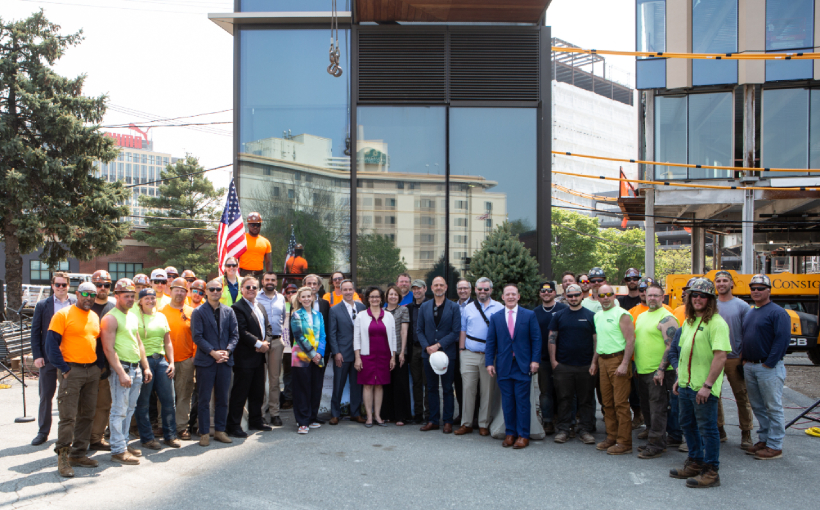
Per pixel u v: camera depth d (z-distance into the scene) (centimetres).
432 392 784
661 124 2181
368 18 1160
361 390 830
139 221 6106
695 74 2102
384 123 1169
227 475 576
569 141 11031
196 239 4825
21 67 2647
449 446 700
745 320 677
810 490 547
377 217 1162
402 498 516
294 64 1185
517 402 701
